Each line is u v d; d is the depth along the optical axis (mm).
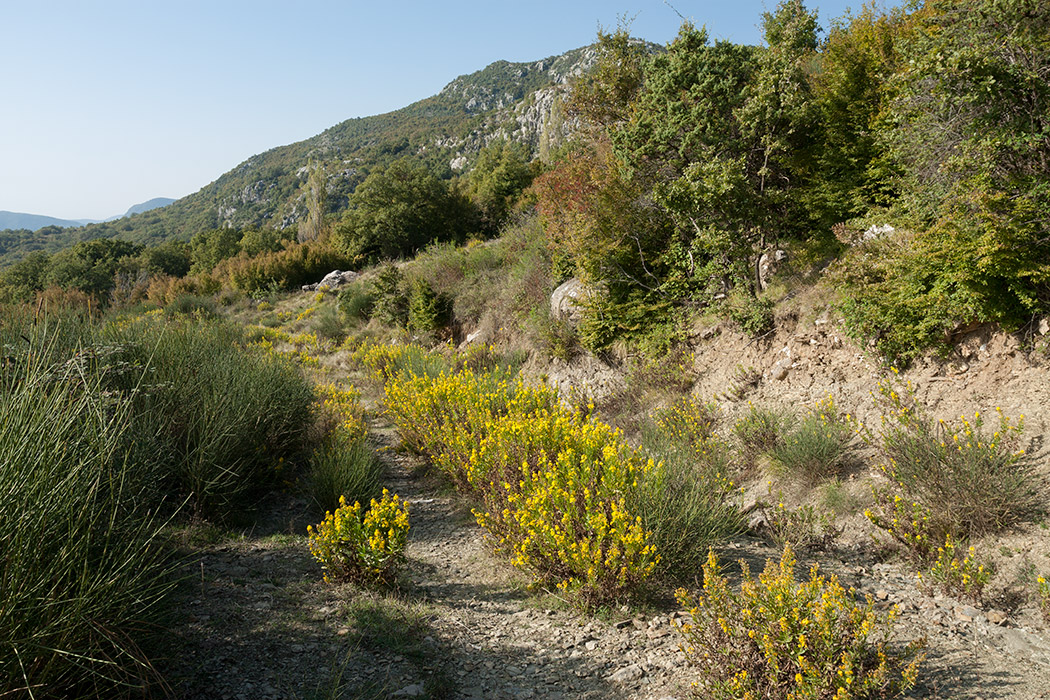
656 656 3322
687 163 9680
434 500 6871
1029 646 3295
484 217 39875
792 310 8250
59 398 3178
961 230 5742
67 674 2422
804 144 9453
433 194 38781
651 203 10406
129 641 2633
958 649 3281
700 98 9289
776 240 9375
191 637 3168
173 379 5996
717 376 8773
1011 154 5516
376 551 4105
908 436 5250
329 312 23188
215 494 5379
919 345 6438
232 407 6031
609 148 11867
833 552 4871
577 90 12516
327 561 4230
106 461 3146
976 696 2824
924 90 6141
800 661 2576
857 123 9164
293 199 144125
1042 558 3971
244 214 158125
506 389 8836
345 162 158000
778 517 5293
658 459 5527
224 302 31203
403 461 8578
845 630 2854
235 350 8594
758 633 2732
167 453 5148
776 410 7363
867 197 8773
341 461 6438
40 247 131875
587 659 3365
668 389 9070
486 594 4352
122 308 22672
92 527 2699
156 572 3684
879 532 4938
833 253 8594
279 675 2939
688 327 9758
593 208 10781
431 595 4297
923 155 6449
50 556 2535
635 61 12188
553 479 4305
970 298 5809
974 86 5582
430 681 3055
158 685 2648
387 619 3719
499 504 5160
